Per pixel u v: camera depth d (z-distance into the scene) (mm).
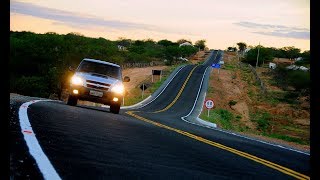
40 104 11352
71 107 13570
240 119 52281
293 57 197750
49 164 3609
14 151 3928
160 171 4367
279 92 73188
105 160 4453
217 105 59750
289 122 52094
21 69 75000
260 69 121750
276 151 9977
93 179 3398
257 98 67438
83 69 16062
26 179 2959
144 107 49125
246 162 6465
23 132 5246
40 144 4625
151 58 153000
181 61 152125
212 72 103500
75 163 3953
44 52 77688
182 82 81125
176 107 52375
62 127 6809
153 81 81812
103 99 15469
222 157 6629
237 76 98812
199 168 5070
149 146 6461
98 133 6988
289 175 5789
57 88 68938
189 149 7004
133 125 10391
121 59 101312
